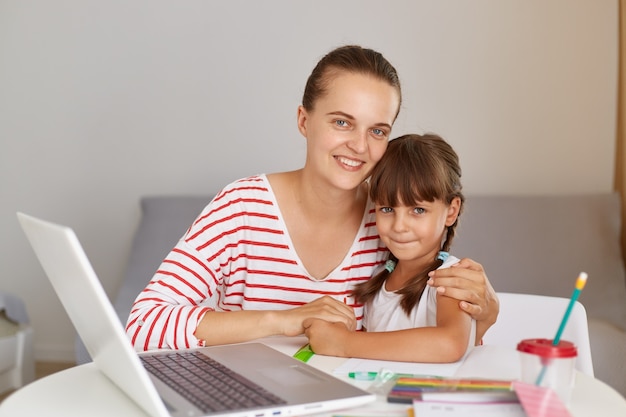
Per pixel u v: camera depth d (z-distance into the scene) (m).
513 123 3.35
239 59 3.59
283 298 1.58
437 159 1.45
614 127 3.27
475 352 1.26
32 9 3.78
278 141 3.58
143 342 1.35
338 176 1.43
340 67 1.41
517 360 1.20
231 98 3.61
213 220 1.55
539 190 3.35
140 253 3.32
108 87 3.73
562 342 0.97
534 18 3.31
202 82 3.63
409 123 3.44
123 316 2.93
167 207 3.43
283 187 1.57
